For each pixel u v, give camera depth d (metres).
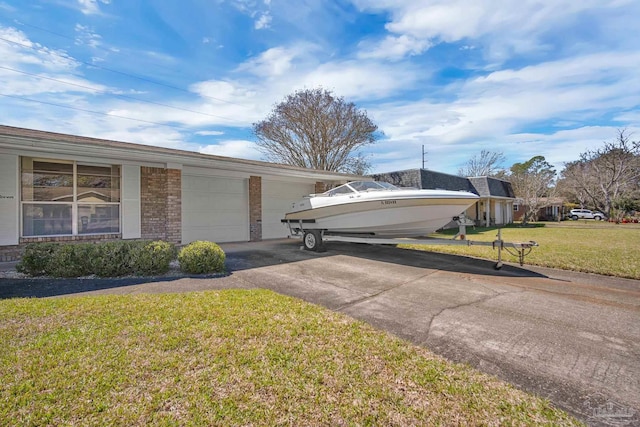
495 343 2.83
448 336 2.97
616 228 17.94
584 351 2.70
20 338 2.62
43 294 4.02
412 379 2.18
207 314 3.25
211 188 9.46
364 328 3.04
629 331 3.12
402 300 4.07
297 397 1.94
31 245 5.18
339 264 6.42
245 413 1.79
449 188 18.03
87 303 3.54
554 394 2.09
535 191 24.55
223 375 2.14
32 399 1.85
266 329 2.92
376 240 7.01
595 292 4.50
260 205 10.51
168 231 7.98
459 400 1.98
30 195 6.53
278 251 8.15
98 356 2.35
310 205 8.22
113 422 1.69
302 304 3.70
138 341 2.61
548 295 4.33
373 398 1.96
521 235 13.31
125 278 4.97
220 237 9.66
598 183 28.02
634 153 25.33
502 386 2.15
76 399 1.86
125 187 7.66
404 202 6.63
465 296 4.26
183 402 1.86
